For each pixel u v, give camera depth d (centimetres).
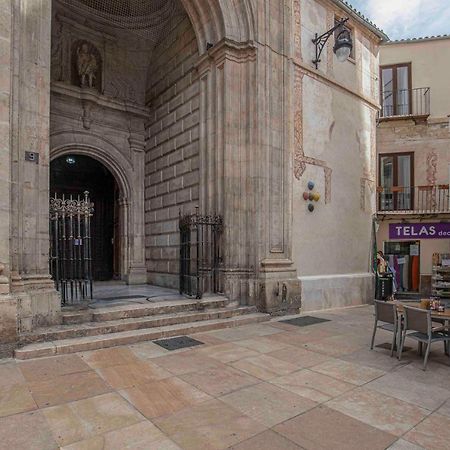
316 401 371
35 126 573
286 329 693
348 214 1048
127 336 573
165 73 1074
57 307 583
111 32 1118
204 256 852
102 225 1314
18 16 550
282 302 822
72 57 1054
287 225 859
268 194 823
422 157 1548
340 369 469
